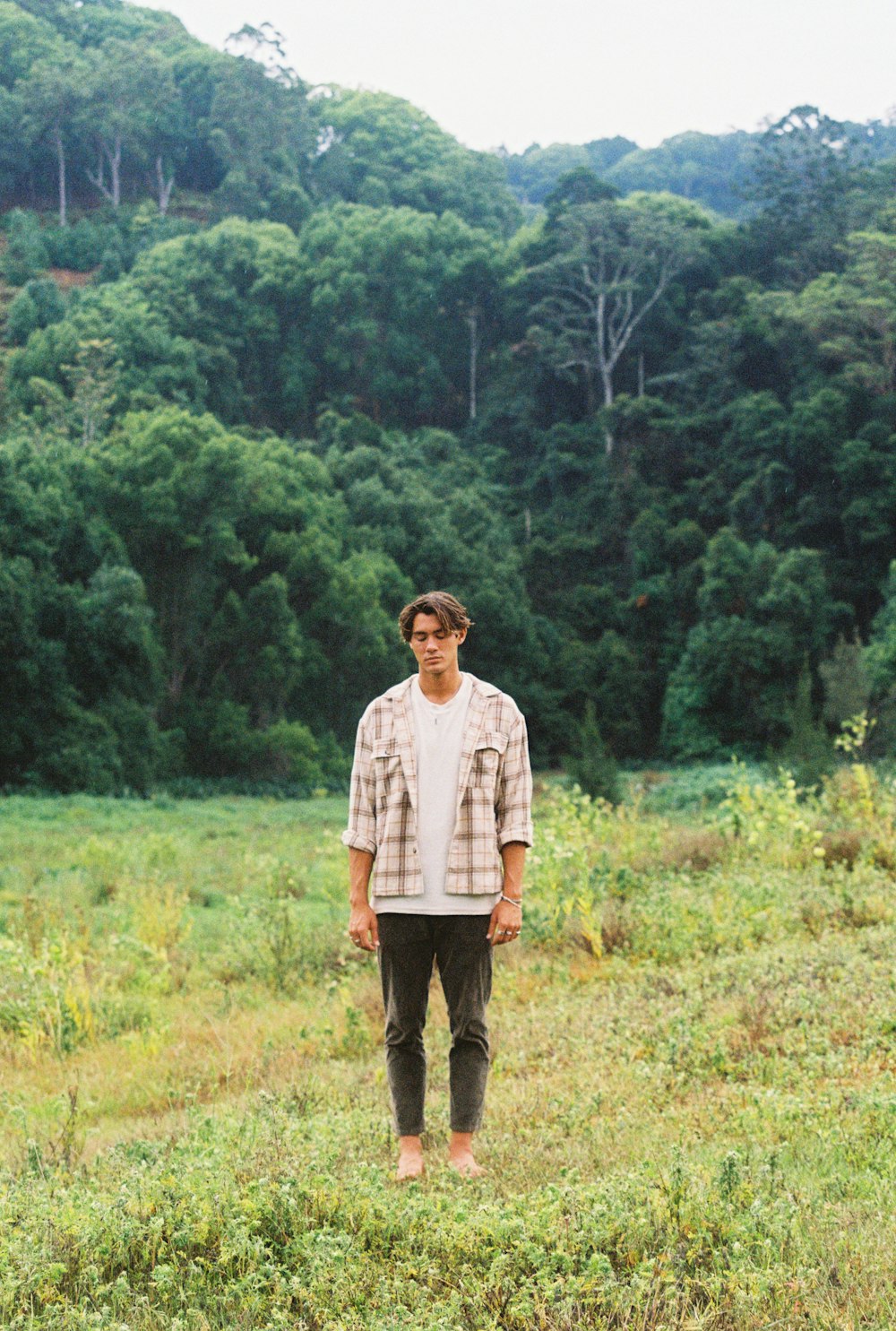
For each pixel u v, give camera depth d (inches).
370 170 4308.6
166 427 1850.4
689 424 2687.0
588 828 496.1
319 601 1947.6
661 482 2714.1
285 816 1212.5
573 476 2829.7
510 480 2957.7
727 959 281.0
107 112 4097.0
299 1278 117.6
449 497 2618.1
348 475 2522.1
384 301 3321.9
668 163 5654.5
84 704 1574.8
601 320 3009.4
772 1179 139.1
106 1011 316.8
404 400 3307.1
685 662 2180.1
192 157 4323.3
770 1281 112.0
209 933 473.1
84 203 4229.8
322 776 1781.5
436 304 3324.3
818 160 3216.0
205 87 4313.5
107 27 4933.6
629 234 3065.9
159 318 2945.4
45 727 1493.6
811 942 291.9
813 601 2097.7
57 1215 131.3
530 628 2340.1
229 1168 145.3
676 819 840.3
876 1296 109.3
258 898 418.3
